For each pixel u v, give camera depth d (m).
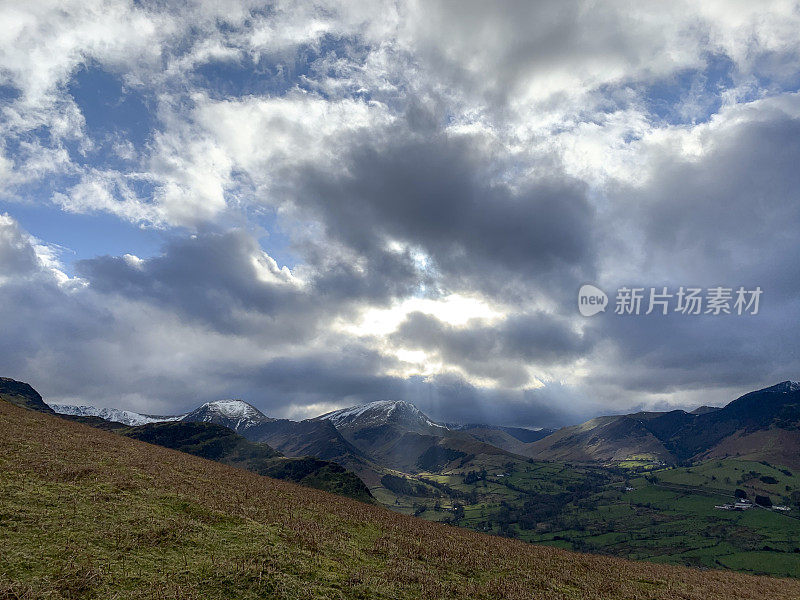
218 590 25.95
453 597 31.45
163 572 26.62
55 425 65.62
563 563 47.50
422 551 40.75
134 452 58.16
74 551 26.64
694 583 49.50
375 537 43.25
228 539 32.94
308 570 30.52
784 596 51.19
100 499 34.88
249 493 49.34
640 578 46.97
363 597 28.75
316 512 47.56
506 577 38.19
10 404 76.44
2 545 25.75
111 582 24.58
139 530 31.00
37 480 36.16
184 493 41.53
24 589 22.47
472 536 56.72
